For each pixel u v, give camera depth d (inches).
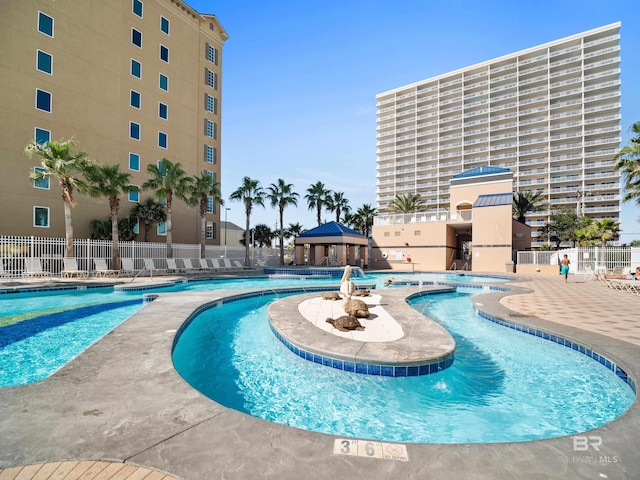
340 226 1216.8
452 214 1240.8
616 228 1056.8
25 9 835.4
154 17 1144.2
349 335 237.9
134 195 1059.9
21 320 336.8
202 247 997.8
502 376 201.3
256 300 470.3
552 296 462.6
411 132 3508.9
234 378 196.2
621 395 176.7
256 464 87.4
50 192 869.8
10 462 87.6
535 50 2898.6
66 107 906.7
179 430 104.0
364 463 88.5
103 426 105.8
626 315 320.8
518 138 2876.5
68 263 658.2
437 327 262.1
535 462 90.4
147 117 1110.4
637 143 776.3
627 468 87.9
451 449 96.0
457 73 3238.2
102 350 188.9
